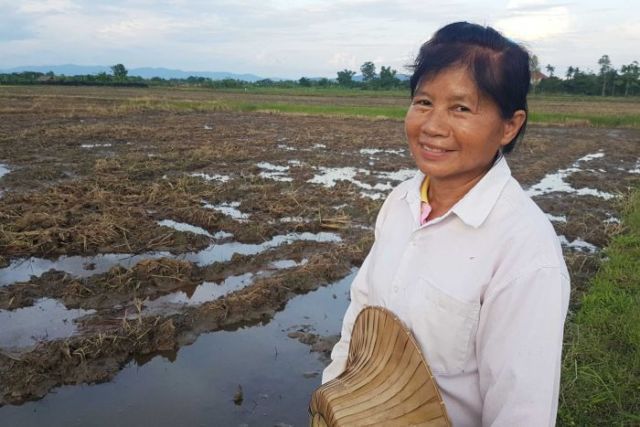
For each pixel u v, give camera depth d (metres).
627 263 6.46
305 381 4.12
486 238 1.33
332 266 6.22
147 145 15.30
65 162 12.15
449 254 1.38
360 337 1.59
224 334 4.82
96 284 5.50
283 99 46.03
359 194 10.16
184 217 8.09
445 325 1.35
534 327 1.20
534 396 1.18
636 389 3.74
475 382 1.38
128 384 4.03
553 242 1.28
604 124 26.64
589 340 4.39
